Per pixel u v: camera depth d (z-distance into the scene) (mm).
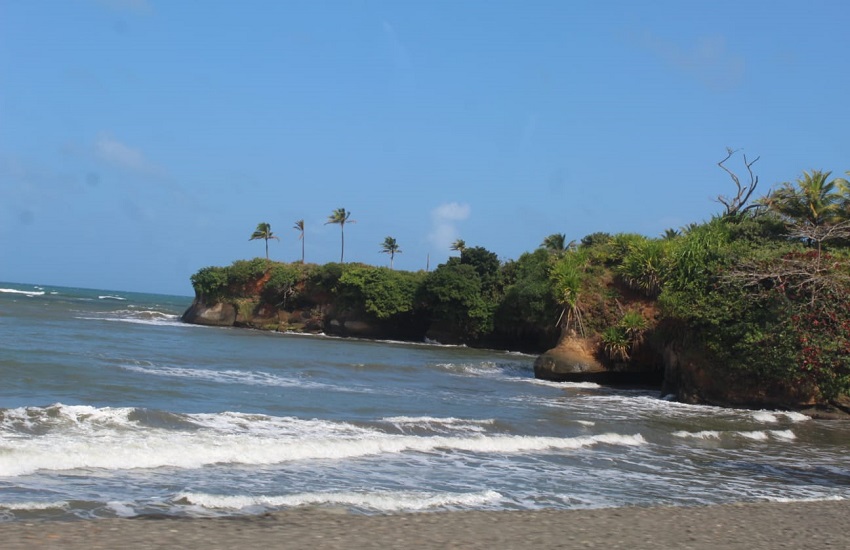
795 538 10312
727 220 44188
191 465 13258
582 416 24859
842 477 16797
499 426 20203
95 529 8852
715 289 33156
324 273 87812
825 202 40375
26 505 9891
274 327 89438
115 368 28406
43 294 170250
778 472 16922
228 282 92188
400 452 15953
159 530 8984
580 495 13164
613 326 39625
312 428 17531
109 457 12977
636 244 41531
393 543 9055
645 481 14844
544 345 74750
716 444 20547
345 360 45062
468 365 45125
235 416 18062
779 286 30781
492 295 81250
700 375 32750
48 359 28969
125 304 147750
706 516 11422
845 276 30109
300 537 9070
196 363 34719
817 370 29250
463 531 9781
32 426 14875
